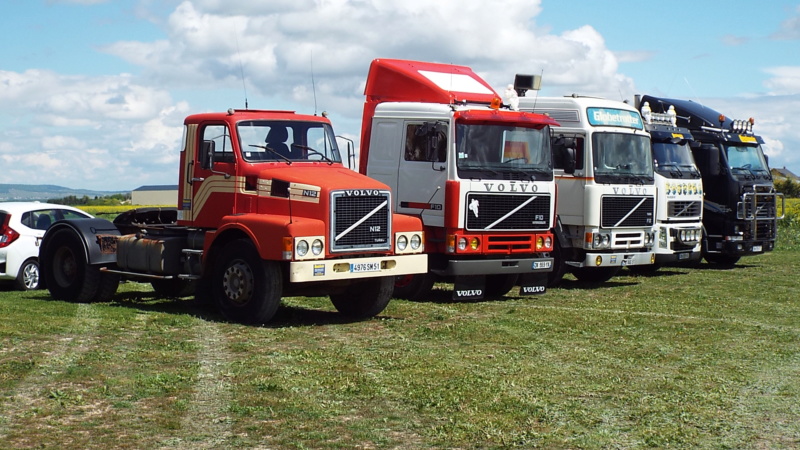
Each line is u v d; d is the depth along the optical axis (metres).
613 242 17.58
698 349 10.78
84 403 7.66
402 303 14.74
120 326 11.67
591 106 17.48
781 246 29.33
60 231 14.50
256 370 9.03
